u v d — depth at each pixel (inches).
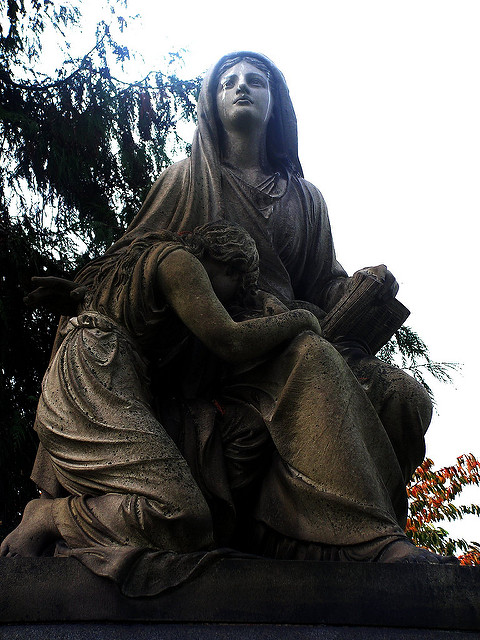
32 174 313.1
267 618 82.2
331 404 98.6
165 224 128.5
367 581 84.0
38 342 282.8
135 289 105.8
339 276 137.2
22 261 282.4
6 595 83.0
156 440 94.0
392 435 110.5
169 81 331.9
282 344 105.4
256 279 117.2
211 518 91.3
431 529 305.3
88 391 98.8
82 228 295.0
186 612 82.4
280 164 141.1
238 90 135.6
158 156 323.0
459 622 82.9
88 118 314.2
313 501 96.2
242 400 108.8
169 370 112.0
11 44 323.6
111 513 90.0
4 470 257.6
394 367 114.4
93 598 82.6
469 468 307.0
